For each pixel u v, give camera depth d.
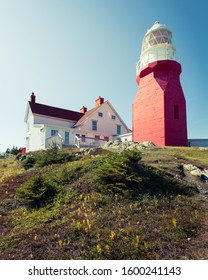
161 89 22.00
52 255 5.29
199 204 8.08
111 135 33.41
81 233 5.95
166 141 20.81
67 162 13.41
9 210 8.28
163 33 24.67
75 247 5.51
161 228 6.14
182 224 6.39
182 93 23.56
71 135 29.03
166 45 23.34
